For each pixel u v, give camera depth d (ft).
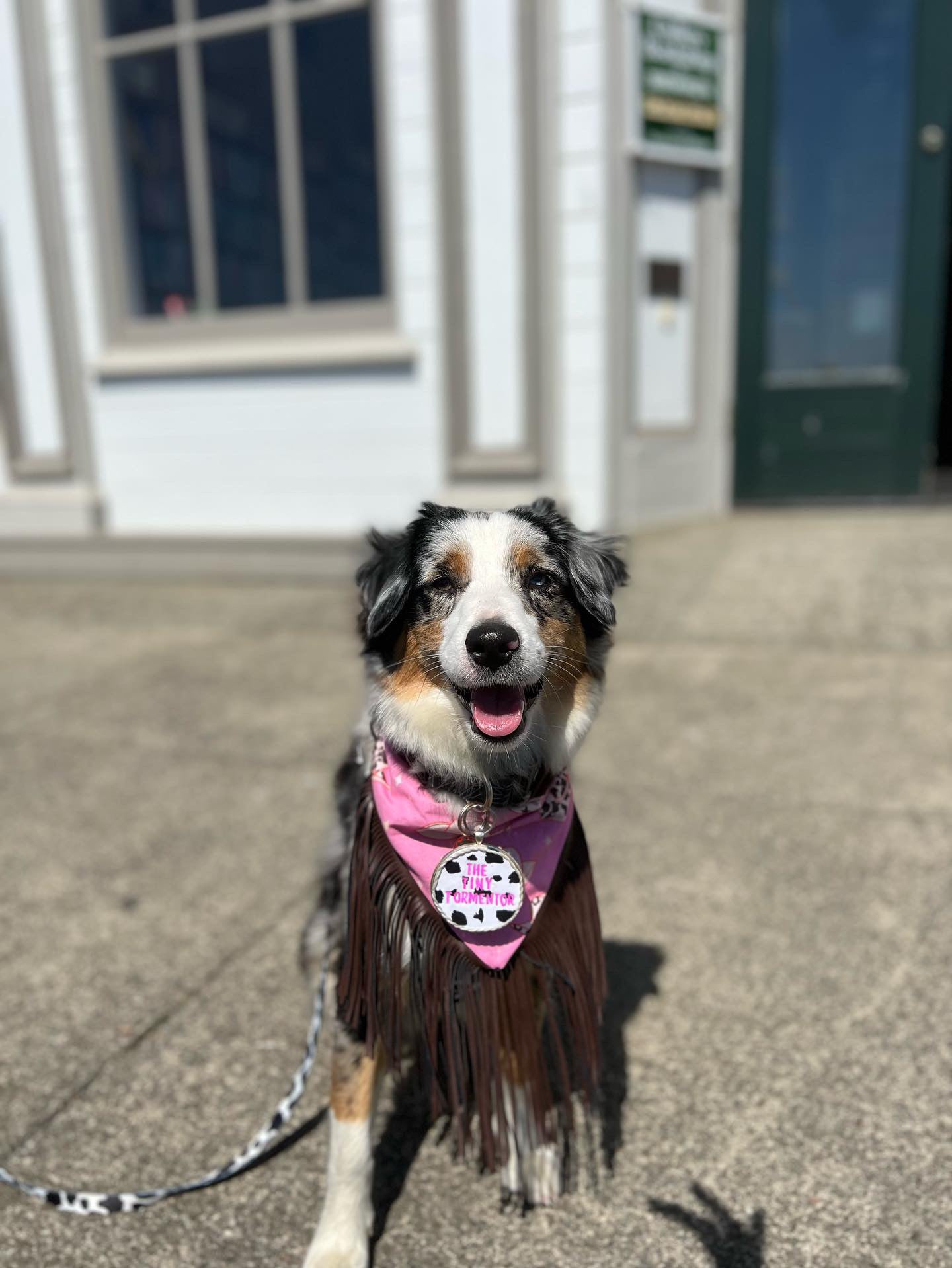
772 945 9.05
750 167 21.93
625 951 9.06
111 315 23.70
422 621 6.53
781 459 23.73
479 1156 6.91
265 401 22.76
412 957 6.17
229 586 22.47
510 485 21.21
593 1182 6.63
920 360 22.47
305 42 20.95
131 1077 7.71
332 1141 6.18
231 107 21.99
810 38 21.34
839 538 20.52
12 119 22.97
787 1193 6.44
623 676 15.89
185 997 8.66
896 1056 7.59
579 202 19.76
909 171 21.52
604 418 20.56
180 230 23.25
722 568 19.65
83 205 23.15
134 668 17.63
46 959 9.27
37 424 24.79
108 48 22.38
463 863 6.06
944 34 20.57
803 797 11.82
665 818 11.50
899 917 9.37
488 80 19.52
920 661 15.49
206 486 23.73
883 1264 5.89
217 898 10.27
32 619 20.92
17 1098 7.50
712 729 13.84
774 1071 7.52
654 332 21.80
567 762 6.75
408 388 21.58
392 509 22.33
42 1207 6.57
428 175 20.40
